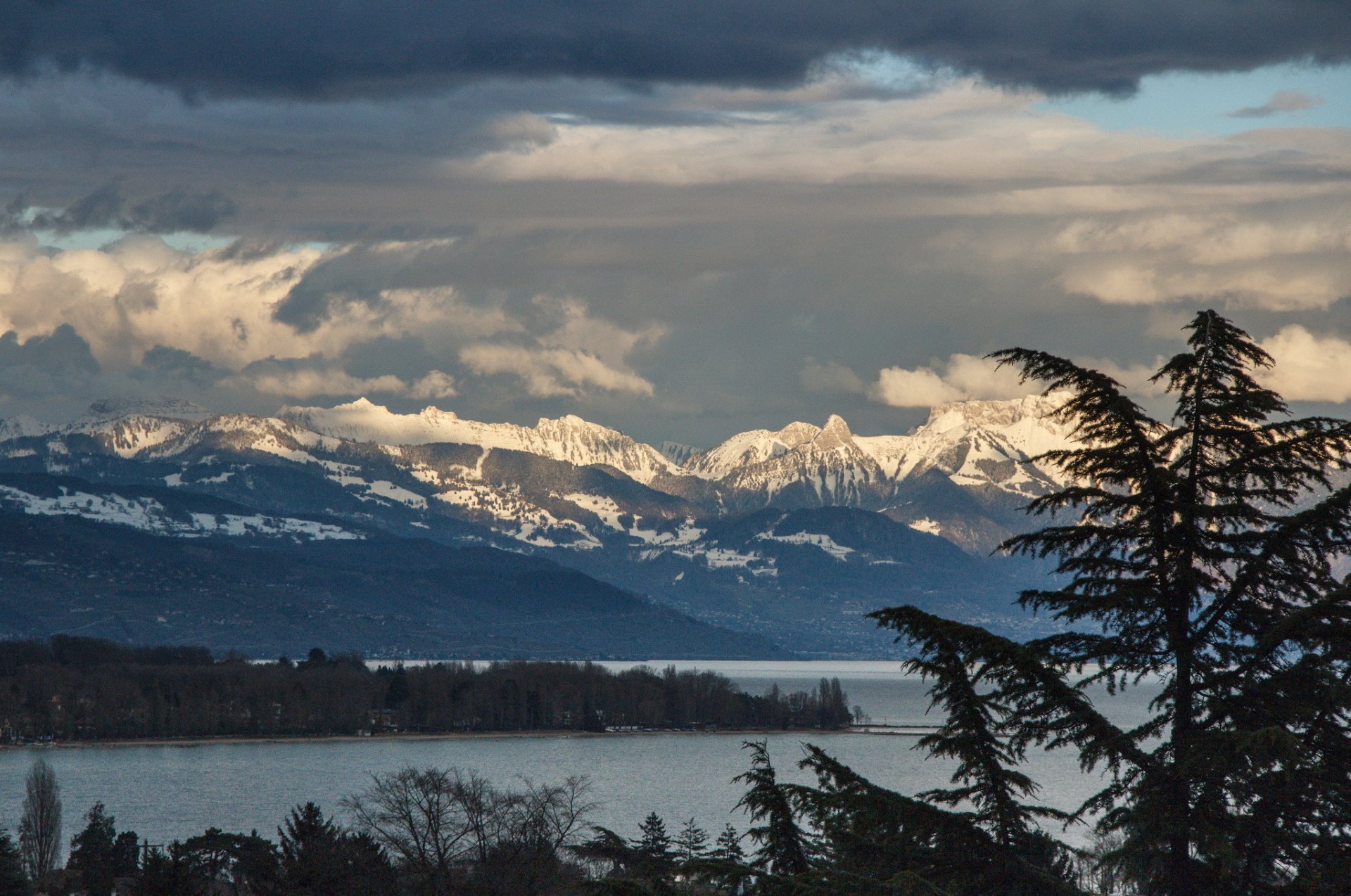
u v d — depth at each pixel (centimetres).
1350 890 10331
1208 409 11156
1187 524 11250
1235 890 10912
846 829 11581
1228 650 11244
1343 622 10575
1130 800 11206
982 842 11175
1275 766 10556
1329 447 11019
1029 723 11381
